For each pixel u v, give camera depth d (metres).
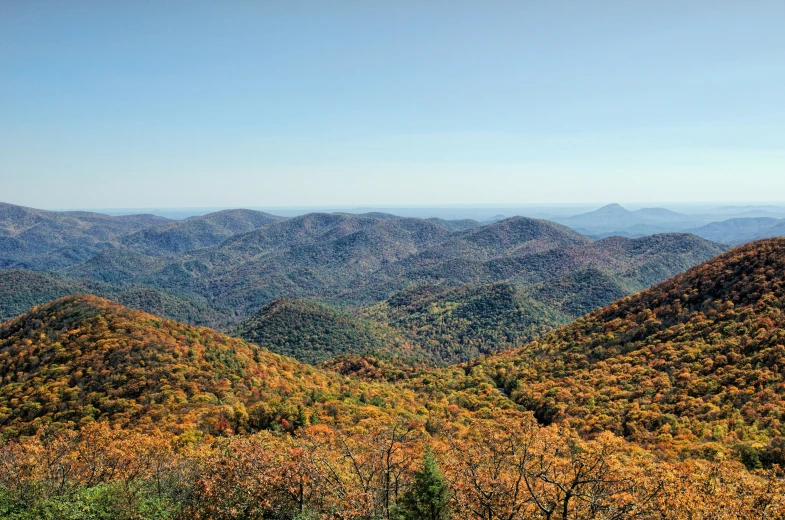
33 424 50.28
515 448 24.84
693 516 19.94
